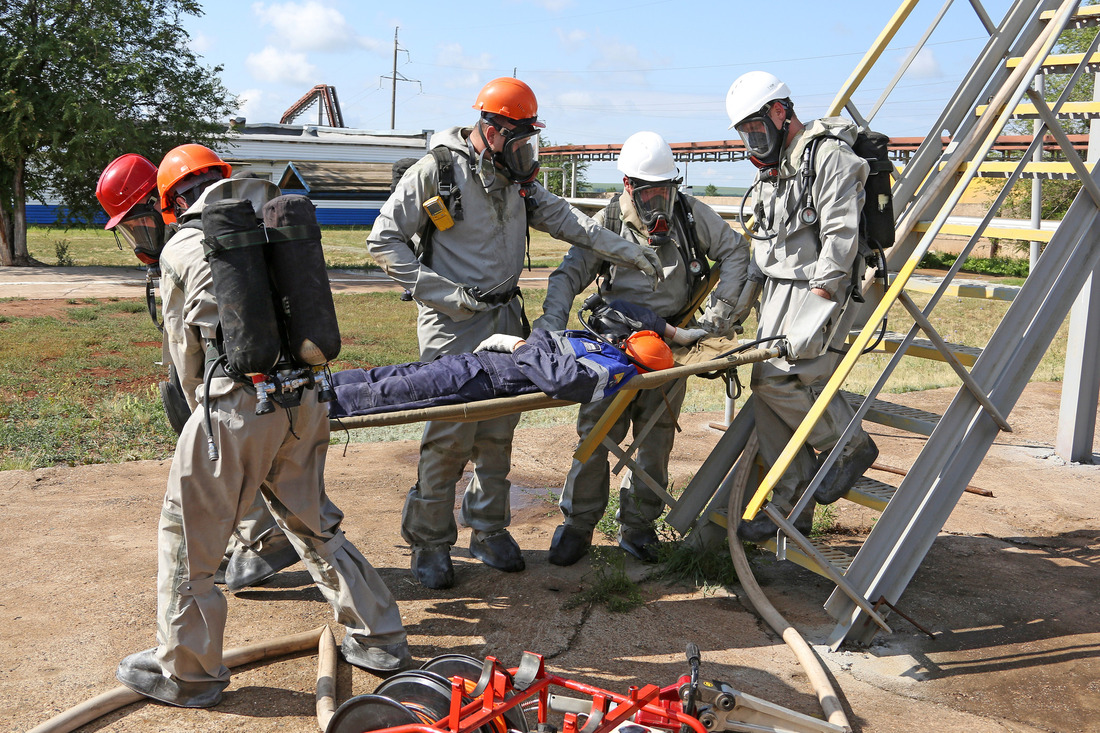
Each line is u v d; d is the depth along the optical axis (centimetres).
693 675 286
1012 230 483
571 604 462
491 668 277
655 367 416
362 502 631
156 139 2855
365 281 2644
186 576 346
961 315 1978
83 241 4019
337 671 384
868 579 432
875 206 445
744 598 481
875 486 489
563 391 381
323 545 376
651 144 473
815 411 423
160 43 2805
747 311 506
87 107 2580
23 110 2498
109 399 923
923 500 442
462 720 261
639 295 495
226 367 330
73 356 1193
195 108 2895
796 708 365
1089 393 770
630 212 493
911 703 376
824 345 452
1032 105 509
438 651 407
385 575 497
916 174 535
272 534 467
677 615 456
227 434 333
